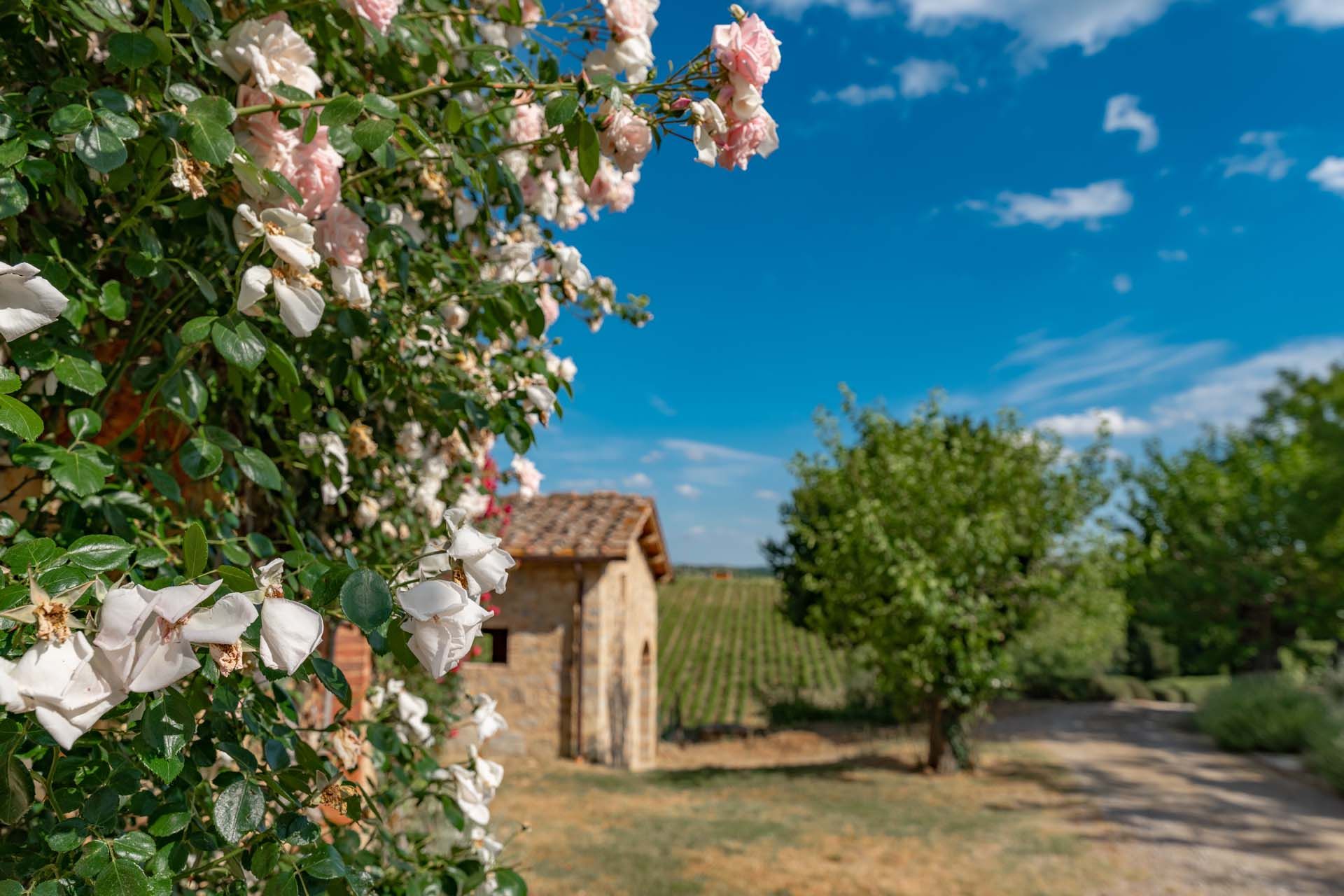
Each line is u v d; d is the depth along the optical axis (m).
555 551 12.59
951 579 11.46
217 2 1.67
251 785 1.32
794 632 39.47
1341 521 16.33
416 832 2.11
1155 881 7.05
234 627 0.94
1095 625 17.09
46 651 0.89
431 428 3.05
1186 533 19.94
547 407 2.43
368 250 1.84
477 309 2.35
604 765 12.69
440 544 1.23
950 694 11.32
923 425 12.77
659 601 46.62
